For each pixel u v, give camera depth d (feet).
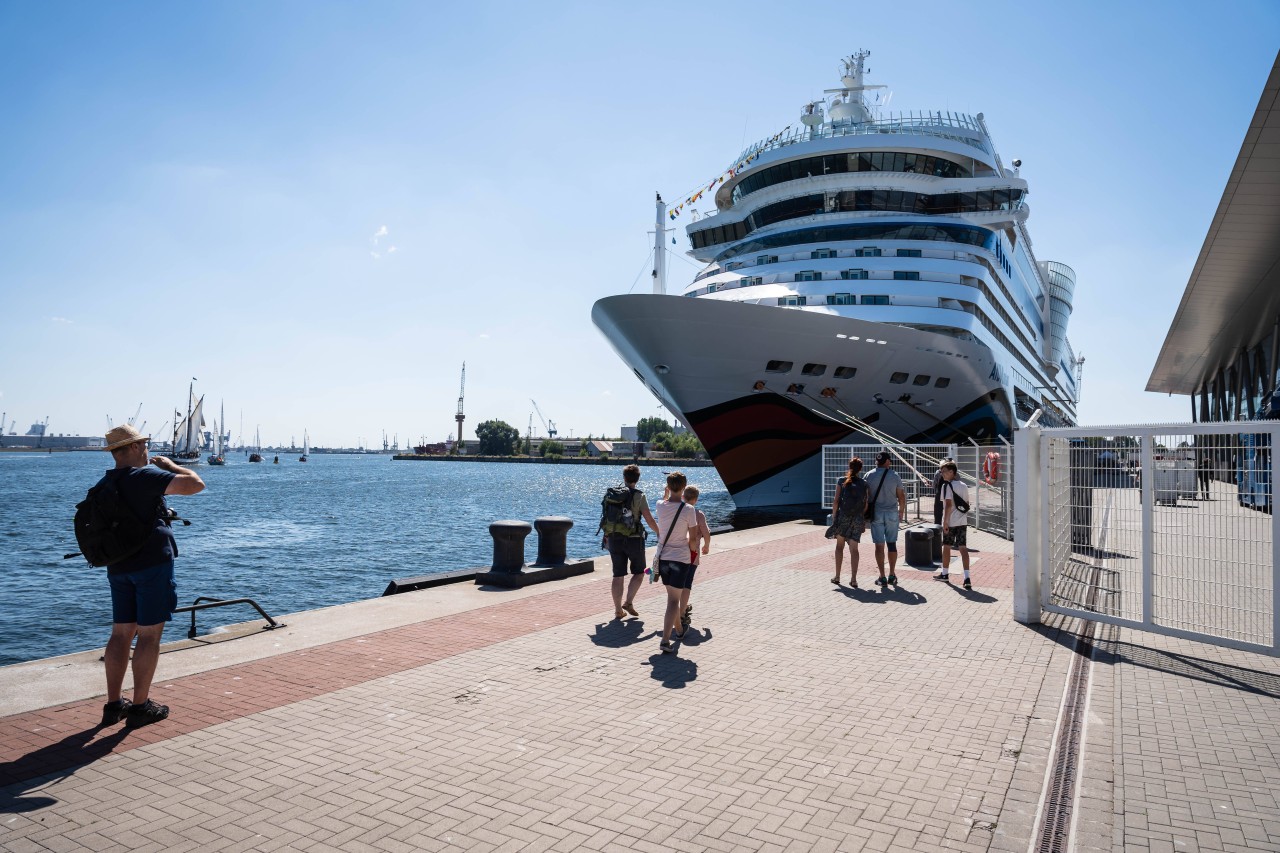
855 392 77.15
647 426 596.29
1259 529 46.73
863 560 39.68
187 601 60.03
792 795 12.75
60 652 46.65
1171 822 11.64
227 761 14.17
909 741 15.14
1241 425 21.26
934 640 23.21
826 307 79.00
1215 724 15.96
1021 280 122.83
